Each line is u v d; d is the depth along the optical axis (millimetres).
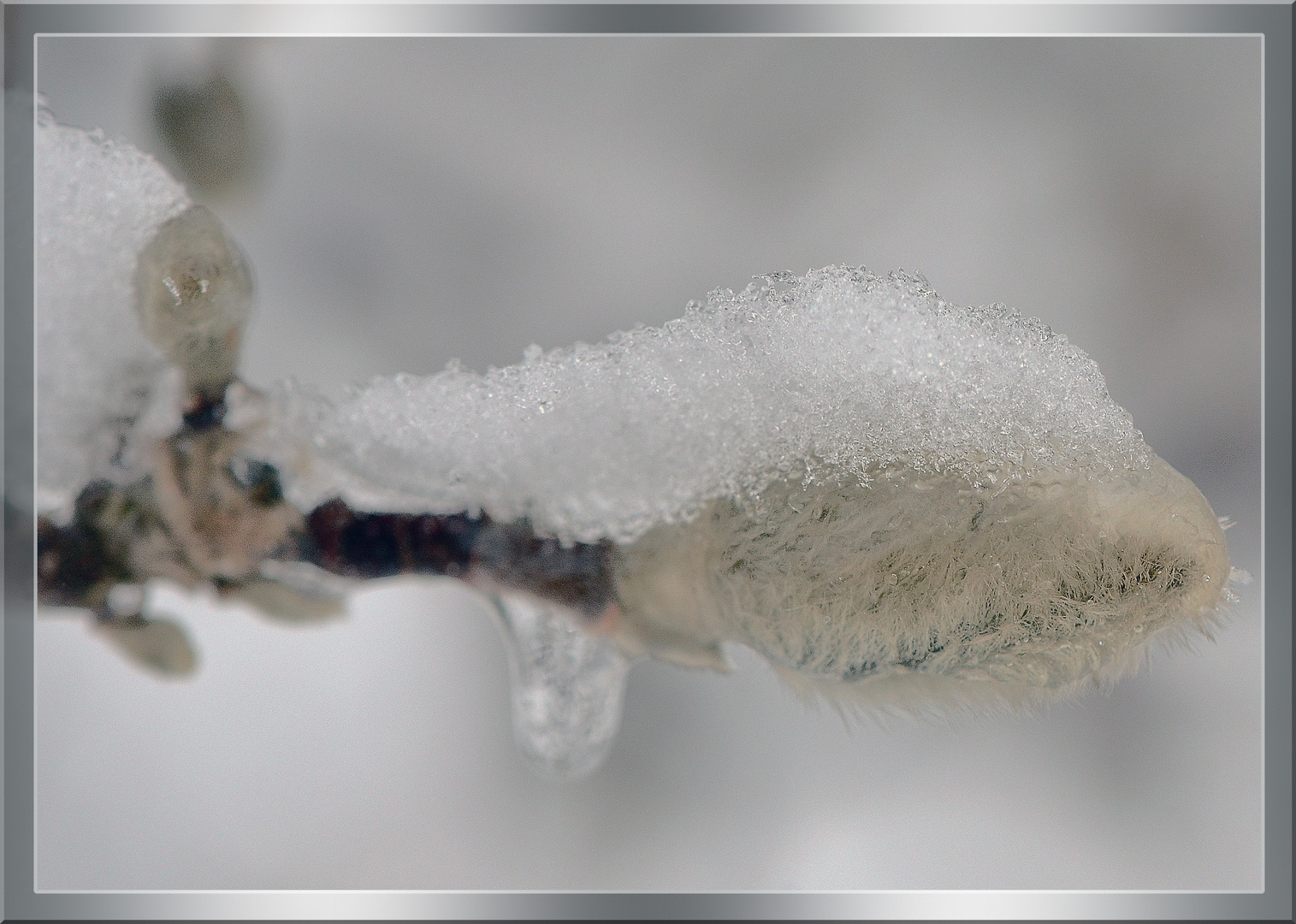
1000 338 206
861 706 207
